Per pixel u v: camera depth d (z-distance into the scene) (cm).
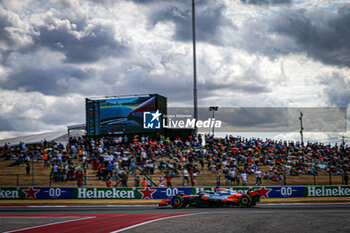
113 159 3494
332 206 2105
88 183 3116
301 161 4031
